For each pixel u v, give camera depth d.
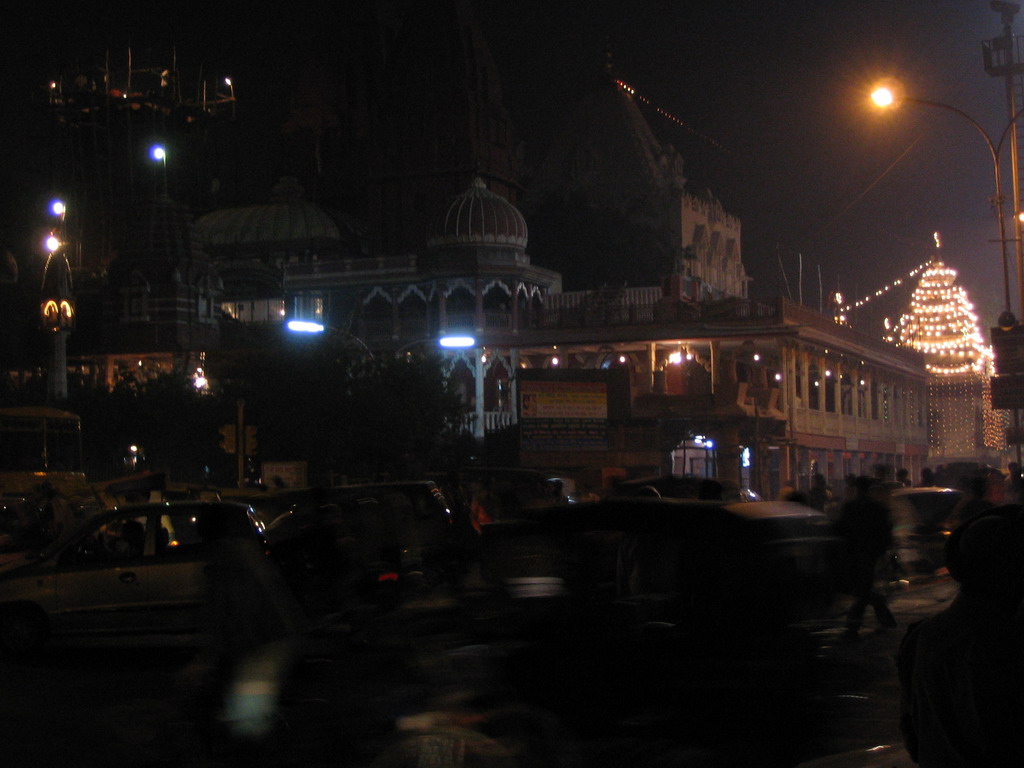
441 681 7.06
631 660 6.89
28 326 87.19
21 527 25.48
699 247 102.44
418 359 56.78
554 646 7.04
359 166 106.75
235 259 93.19
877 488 14.11
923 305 80.50
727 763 6.73
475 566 7.97
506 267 70.06
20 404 63.00
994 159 29.39
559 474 46.25
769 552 7.11
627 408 49.09
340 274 74.19
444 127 92.94
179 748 8.16
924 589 20.20
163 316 79.19
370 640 7.78
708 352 65.62
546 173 105.81
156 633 14.74
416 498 16.53
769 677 6.78
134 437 57.91
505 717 6.84
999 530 3.84
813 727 6.86
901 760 6.41
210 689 8.07
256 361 55.62
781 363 60.50
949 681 3.78
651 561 7.22
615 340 64.38
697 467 54.31
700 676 6.80
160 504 15.20
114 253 100.62
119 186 102.12
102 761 8.95
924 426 92.25
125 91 103.25
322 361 54.97
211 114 108.56
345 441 53.44
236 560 8.24
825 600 7.48
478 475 26.34
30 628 14.74
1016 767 3.66
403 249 93.38
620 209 100.81
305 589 13.83
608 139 104.12
